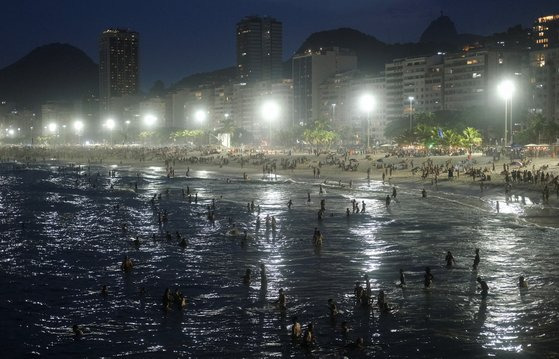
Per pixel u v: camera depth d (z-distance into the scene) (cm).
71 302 4422
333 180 13162
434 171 12425
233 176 15162
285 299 4300
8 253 6097
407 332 3712
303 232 7050
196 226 7656
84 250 6231
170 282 4928
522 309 4081
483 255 5638
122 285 4856
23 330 3862
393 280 4853
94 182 14275
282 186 12525
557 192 9119
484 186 10438
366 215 8194
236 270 5281
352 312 4088
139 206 9750
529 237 6412
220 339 3675
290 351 3491
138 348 3572
